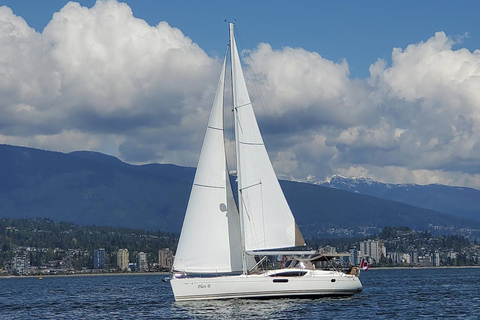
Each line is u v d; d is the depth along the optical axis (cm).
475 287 12019
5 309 8350
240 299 6625
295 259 7075
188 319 5878
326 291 6831
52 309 8069
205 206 6819
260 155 6888
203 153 6869
